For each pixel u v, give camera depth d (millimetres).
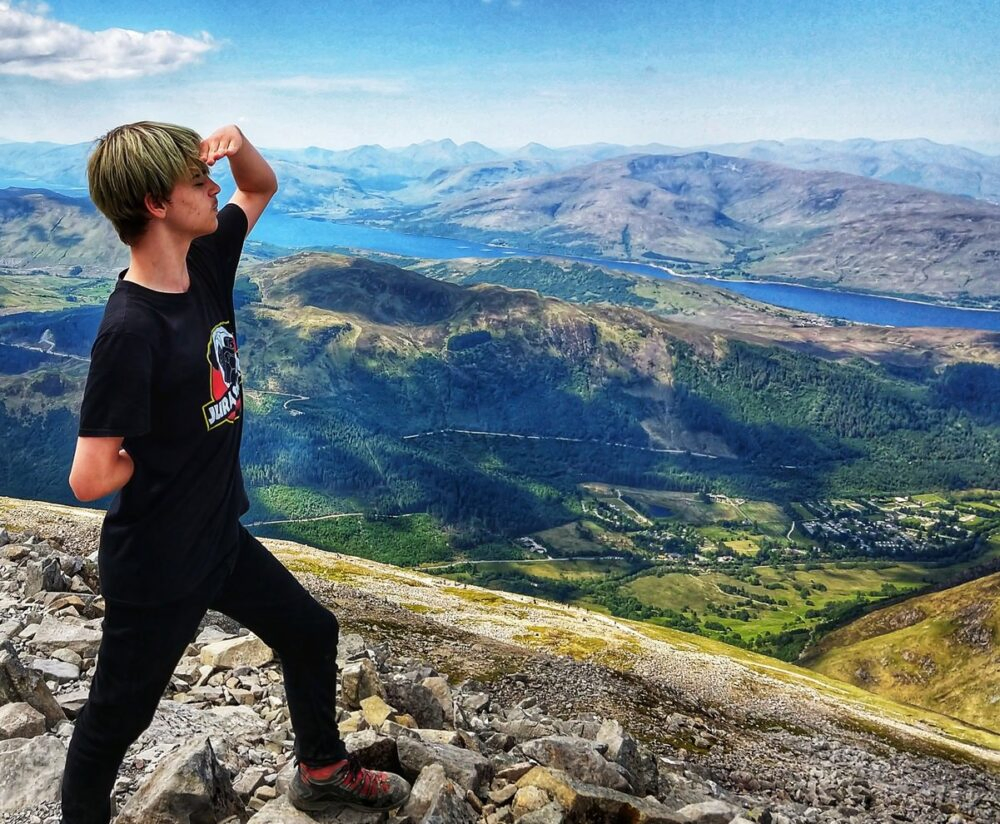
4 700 2916
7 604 5117
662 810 3145
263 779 2699
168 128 1575
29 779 2406
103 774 1840
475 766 2938
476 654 18969
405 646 19172
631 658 32656
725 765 13352
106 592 1722
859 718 29953
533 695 16797
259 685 4207
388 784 2311
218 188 1715
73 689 3570
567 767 3627
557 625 37656
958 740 36969
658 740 15281
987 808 14883
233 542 1856
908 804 13188
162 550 1674
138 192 1505
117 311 1534
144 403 1528
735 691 30172
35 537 7297
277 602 2029
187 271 1712
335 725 2217
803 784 12875
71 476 1506
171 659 1776
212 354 1700
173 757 2383
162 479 1648
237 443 1843
